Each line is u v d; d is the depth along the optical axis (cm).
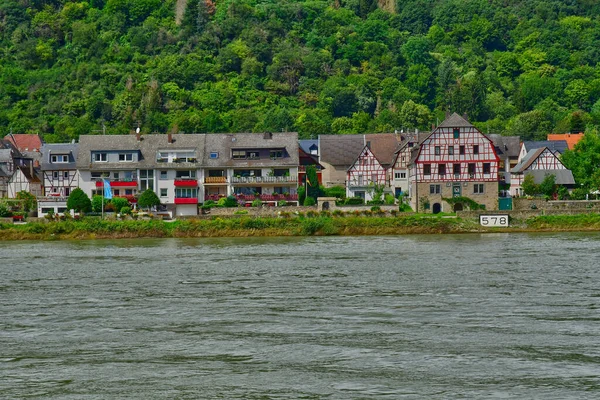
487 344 10581
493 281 15288
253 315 12444
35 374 9731
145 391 9162
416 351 10331
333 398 8894
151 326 11831
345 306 13012
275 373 9638
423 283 15188
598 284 14775
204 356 10300
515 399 8781
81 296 14412
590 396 8831
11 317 12594
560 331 11144
